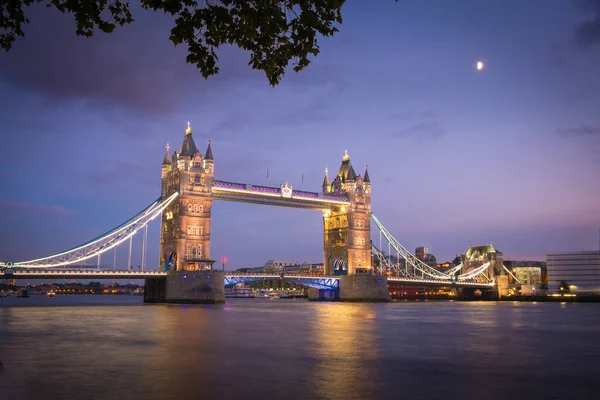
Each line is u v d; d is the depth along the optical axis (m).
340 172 191.50
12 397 24.48
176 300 140.62
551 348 44.53
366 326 67.31
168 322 71.38
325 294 193.25
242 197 159.75
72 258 135.00
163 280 148.75
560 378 30.53
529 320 82.19
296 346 44.41
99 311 104.12
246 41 19.42
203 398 24.55
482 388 27.58
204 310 109.69
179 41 18.66
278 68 19.73
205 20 18.31
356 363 35.06
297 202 173.12
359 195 186.50
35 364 33.81
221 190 153.50
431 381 29.14
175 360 35.78
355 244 183.38
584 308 136.62
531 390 27.28
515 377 30.69
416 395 25.70
